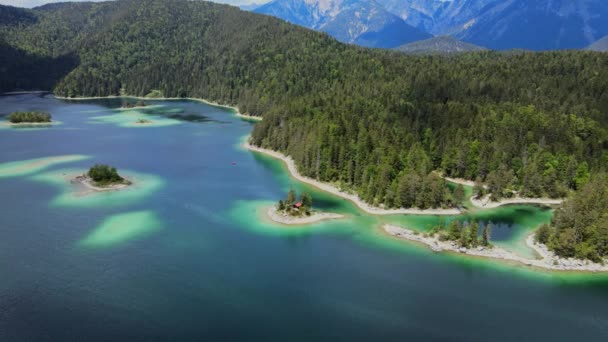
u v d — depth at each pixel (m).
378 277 120.50
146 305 105.25
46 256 125.00
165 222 150.38
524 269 125.94
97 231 141.50
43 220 148.62
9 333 94.56
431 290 115.31
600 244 130.00
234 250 132.62
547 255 132.75
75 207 160.75
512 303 111.06
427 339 97.62
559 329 102.25
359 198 174.88
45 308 102.81
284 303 108.12
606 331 102.00
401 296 112.25
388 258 130.50
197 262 124.94
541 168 189.38
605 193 146.88
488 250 134.75
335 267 124.81
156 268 121.12
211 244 135.88
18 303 104.12
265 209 164.62
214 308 105.19
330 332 98.62
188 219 153.62
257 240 139.62
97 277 115.69
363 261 128.50
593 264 127.62
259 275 119.62
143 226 146.50
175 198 173.50
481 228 154.00
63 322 98.38
